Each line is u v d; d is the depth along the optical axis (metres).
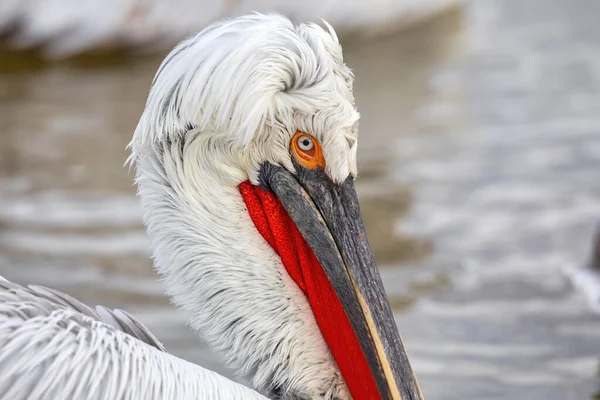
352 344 7.14
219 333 7.30
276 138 7.09
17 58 26.72
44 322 6.30
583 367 11.28
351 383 7.18
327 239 7.11
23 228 15.40
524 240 14.92
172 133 7.14
